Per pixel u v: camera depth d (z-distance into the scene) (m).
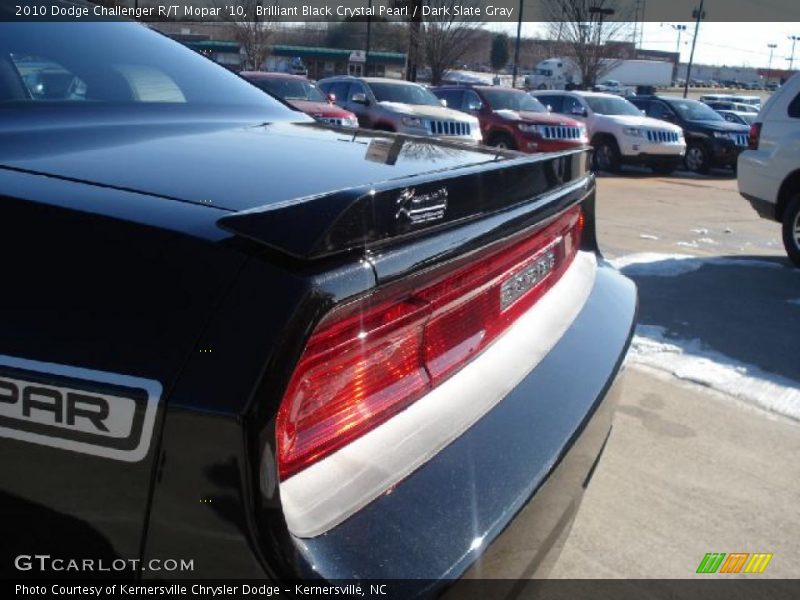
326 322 1.24
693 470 3.18
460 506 1.39
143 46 2.76
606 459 3.24
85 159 1.63
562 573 2.49
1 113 1.97
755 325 5.09
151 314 1.18
